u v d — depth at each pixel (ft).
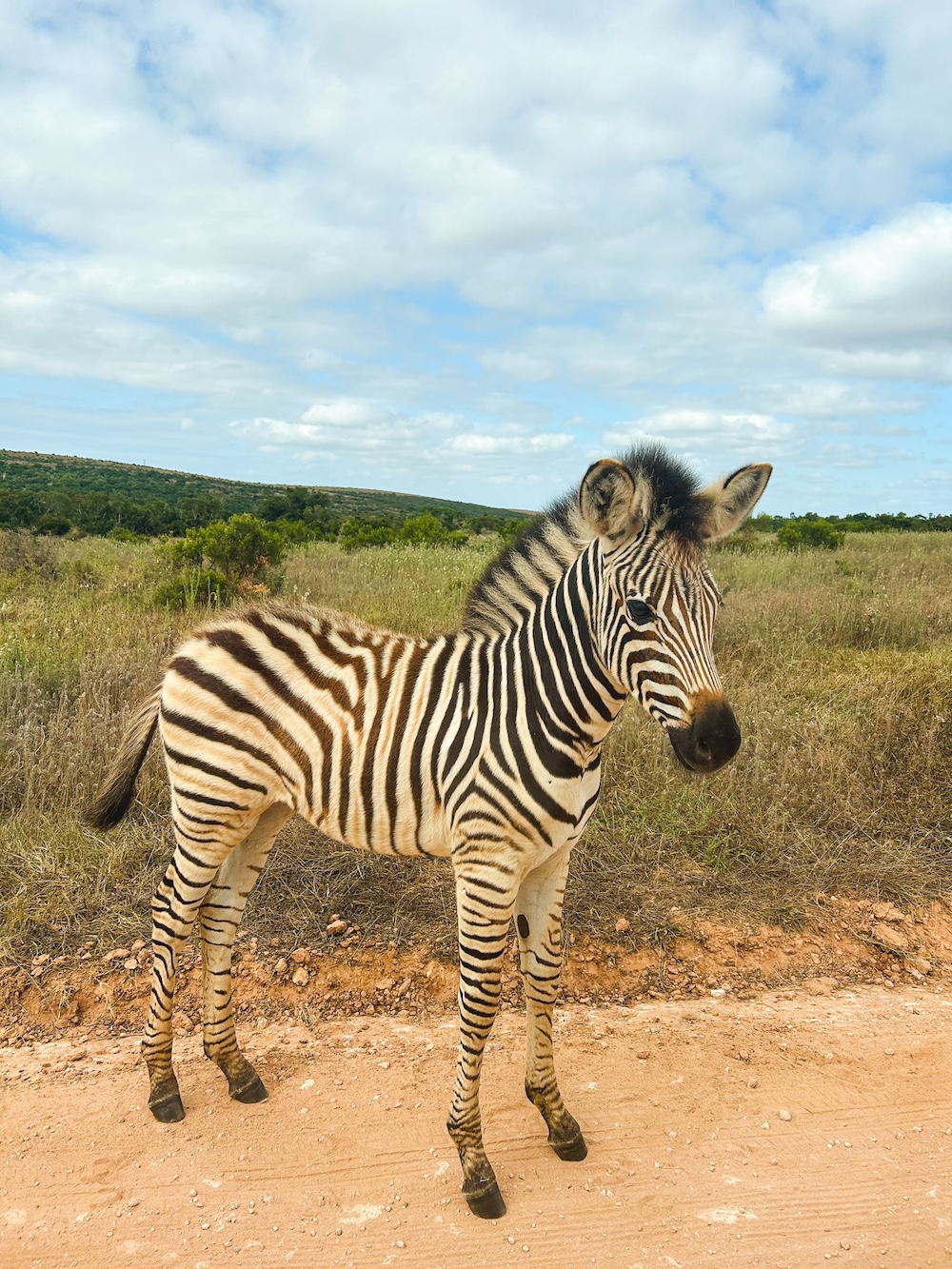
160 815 14.64
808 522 53.88
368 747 8.70
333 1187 7.91
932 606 30.22
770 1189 7.95
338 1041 10.28
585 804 8.34
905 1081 9.53
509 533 50.93
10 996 10.78
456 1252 7.21
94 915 12.09
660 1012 11.00
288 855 13.55
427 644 9.29
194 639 9.51
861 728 17.28
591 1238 7.37
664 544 7.42
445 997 11.20
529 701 8.09
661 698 7.20
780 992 11.48
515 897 8.14
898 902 13.24
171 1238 7.31
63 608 28.32
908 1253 7.24
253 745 9.09
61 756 15.14
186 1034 10.55
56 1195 7.77
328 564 42.52
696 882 13.39
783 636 25.80
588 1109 9.07
